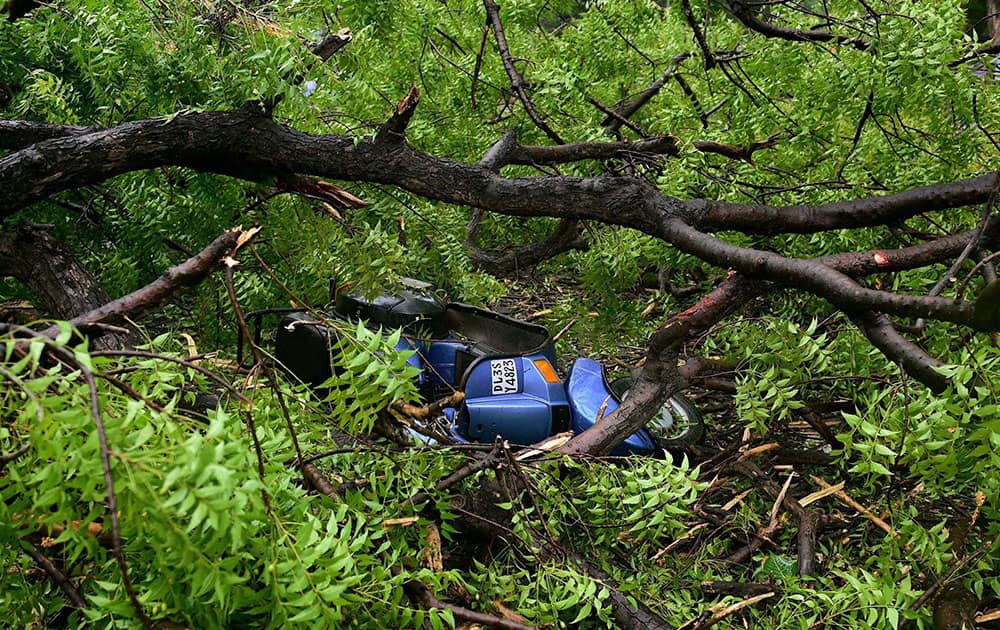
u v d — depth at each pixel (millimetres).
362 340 1747
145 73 2729
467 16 4723
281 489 1412
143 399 1198
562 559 2209
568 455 2303
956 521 2666
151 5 2660
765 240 3447
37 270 2941
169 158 2674
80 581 1599
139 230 3334
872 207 2850
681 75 5359
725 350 3156
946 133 3406
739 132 4164
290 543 1290
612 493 2201
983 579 1935
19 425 1235
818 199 3631
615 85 5043
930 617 1952
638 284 4727
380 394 1737
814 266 2385
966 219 3334
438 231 3580
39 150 2557
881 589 1928
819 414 3357
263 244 3324
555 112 4336
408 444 2104
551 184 2828
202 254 1912
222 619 1263
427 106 4367
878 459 1953
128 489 1094
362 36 3240
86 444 1089
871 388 2930
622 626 2125
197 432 1141
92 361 1234
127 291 3371
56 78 3340
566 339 4426
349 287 3166
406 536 2008
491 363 3043
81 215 3586
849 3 3711
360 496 1861
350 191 3348
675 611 2141
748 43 4285
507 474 2293
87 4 2744
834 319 3459
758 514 3004
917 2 3379
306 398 1982
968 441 1802
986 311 1854
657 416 3172
